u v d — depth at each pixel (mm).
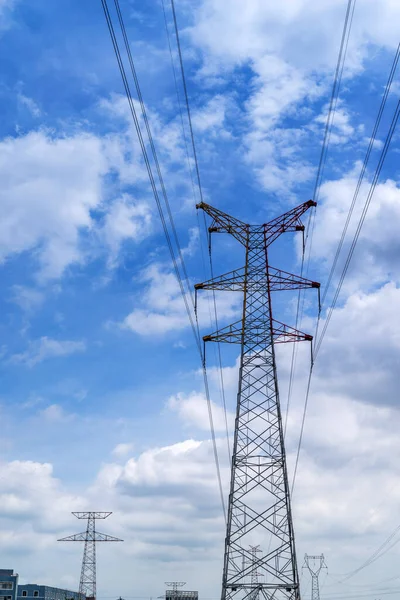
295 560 87062
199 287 97250
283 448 91438
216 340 96375
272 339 95688
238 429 92375
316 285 96438
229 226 98812
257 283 97312
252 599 86375
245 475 90562
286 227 98812
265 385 94125
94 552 193000
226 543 88188
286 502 89312
